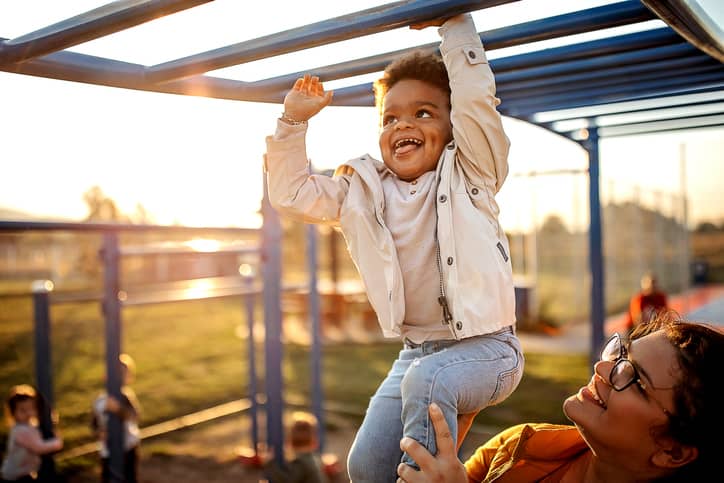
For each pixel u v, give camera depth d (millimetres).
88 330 14984
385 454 1439
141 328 15352
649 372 1293
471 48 1395
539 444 1589
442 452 1229
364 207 1498
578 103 2648
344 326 15422
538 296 15781
